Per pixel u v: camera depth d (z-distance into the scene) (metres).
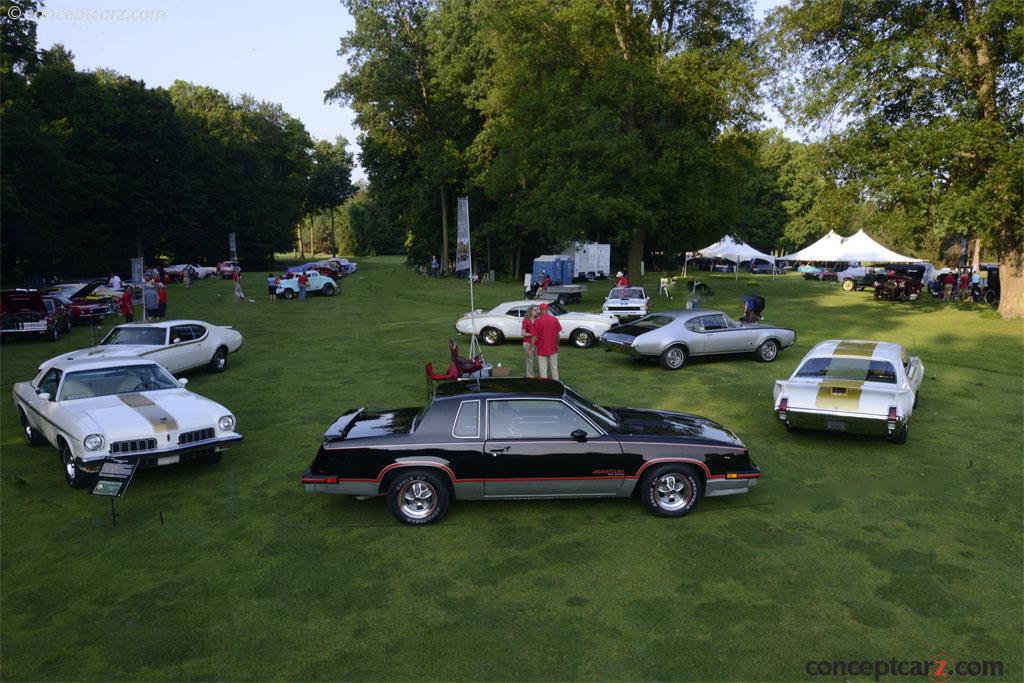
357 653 4.62
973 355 16.59
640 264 35.81
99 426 7.59
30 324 19.81
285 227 85.06
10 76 38.91
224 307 30.94
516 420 6.88
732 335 15.78
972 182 23.47
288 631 4.91
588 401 7.51
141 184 56.19
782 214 83.38
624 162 29.72
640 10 33.03
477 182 44.28
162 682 4.33
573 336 18.73
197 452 7.95
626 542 6.33
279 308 30.56
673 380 14.05
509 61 33.81
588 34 31.30
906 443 9.55
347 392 12.97
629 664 4.46
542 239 44.94
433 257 54.34
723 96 30.19
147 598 5.40
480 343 19.62
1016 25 21.55
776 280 54.53
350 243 135.38
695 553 6.09
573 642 4.71
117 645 4.76
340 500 7.52
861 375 9.73
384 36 50.25
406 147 55.06
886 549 6.16
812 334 20.61
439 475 6.75
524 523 6.80
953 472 8.31
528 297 32.09
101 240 54.81
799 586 5.48
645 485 6.90
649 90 30.06
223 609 5.22
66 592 5.51
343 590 5.49
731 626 4.90
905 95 24.88
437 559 6.02
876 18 25.80
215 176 69.56
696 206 31.20
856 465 8.59
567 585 5.52
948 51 23.78
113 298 27.92
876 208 26.11
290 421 10.87
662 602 5.24
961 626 4.90
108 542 6.46
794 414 9.30
